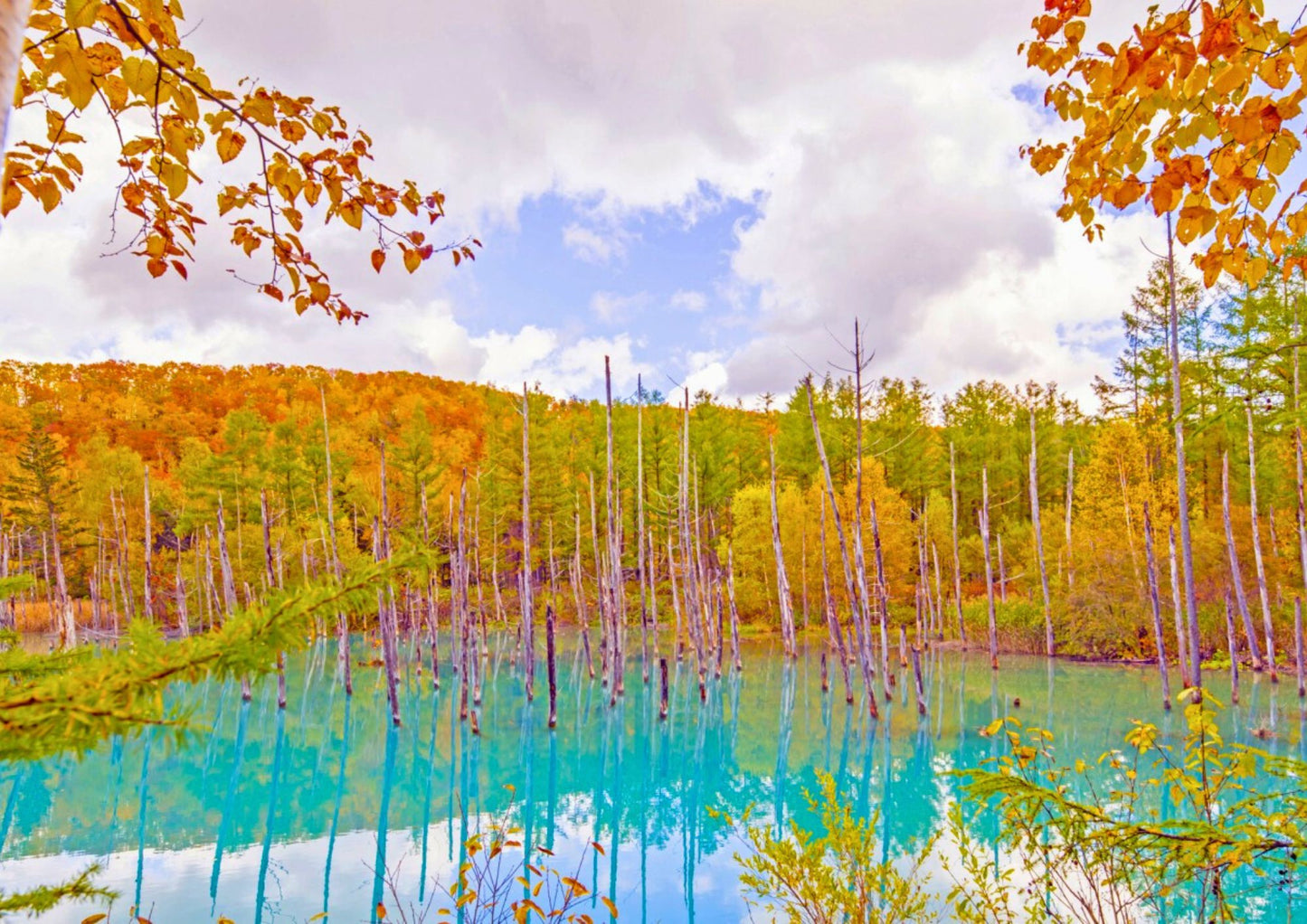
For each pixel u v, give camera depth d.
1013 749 3.37
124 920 7.52
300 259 2.54
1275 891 5.30
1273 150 2.22
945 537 36.78
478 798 12.14
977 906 4.18
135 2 1.81
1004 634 29.16
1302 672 16.88
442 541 31.92
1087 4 2.31
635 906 7.86
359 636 36.03
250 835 10.47
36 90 1.93
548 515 38.19
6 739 0.80
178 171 2.14
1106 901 4.04
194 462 45.47
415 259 2.63
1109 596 25.28
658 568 40.91
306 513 37.94
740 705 19.81
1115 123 2.46
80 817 11.26
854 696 20.92
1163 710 16.75
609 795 12.22
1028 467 41.75
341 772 13.74
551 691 16.42
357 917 7.59
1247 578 23.08
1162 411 26.48
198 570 33.91
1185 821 2.63
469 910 7.48
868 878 4.20
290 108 2.20
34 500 40.91
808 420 42.91
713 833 10.31
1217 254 2.56
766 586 35.94
